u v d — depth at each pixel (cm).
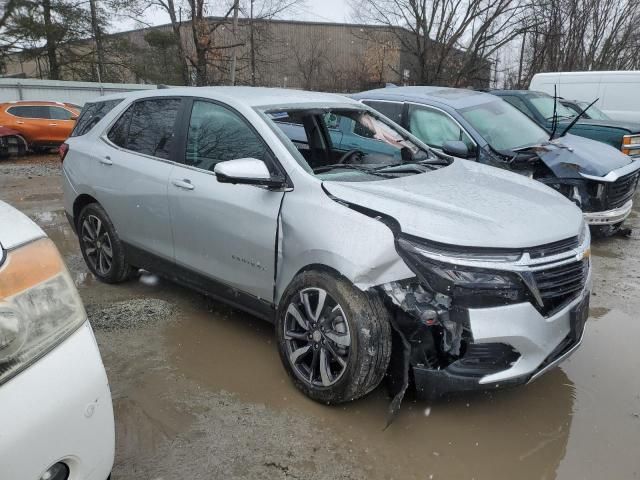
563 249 292
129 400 312
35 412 156
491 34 2398
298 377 316
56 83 2202
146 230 419
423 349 282
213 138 379
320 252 297
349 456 270
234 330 402
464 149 536
